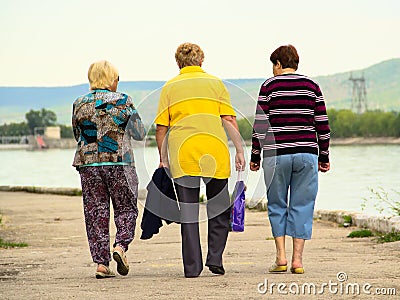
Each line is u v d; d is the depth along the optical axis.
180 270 19.50
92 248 18.23
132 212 18.33
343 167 116.81
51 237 30.80
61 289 16.30
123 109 18.09
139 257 22.98
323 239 27.62
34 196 55.91
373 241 25.92
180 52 17.95
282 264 18.31
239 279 17.05
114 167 18.12
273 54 18.42
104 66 18.38
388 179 87.25
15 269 20.52
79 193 56.84
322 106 18.25
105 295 15.33
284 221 18.39
